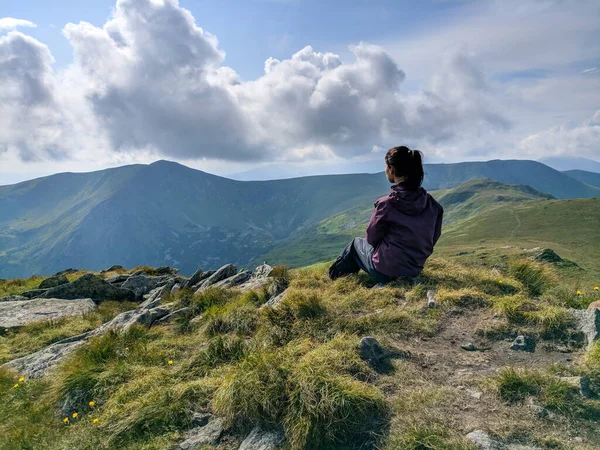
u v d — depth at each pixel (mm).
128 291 5883
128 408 1937
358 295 2744
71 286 5605
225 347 2311
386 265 2770
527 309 2277
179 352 2527
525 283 2770
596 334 1938
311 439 1561
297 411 1638
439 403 1615
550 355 1930
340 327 2283
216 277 4957
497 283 2725
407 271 2764
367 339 1996
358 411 1603
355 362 1872
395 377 1812
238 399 1762
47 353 2994
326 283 3172
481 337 2123
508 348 2018
